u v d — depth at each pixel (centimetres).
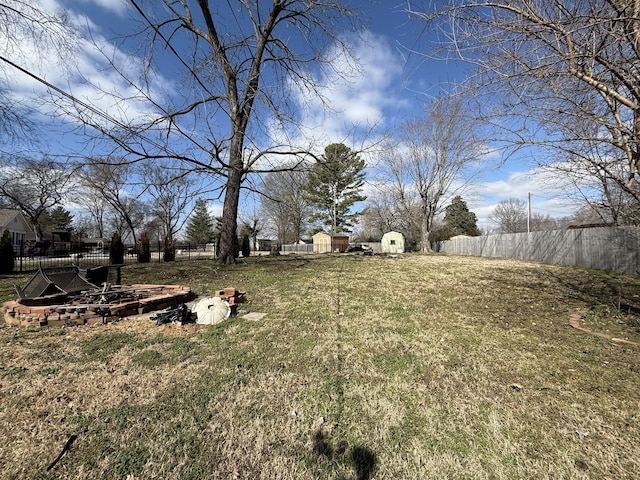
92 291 582
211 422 232
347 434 223
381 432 226
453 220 5391
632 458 203
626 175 413
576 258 1357
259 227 4566
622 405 264
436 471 191
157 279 887
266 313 551
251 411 247
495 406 262
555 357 369
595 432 229
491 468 193
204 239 4559
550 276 1084
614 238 1145
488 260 1820
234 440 213
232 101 840
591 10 282
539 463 198
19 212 3309
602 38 290
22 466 185
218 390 277
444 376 316
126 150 597
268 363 337
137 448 202
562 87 333
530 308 625
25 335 413
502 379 311
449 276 1106
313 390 282
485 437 222
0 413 237
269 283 870
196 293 712
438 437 221
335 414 247
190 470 186
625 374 323
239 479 182
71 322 460
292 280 933
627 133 319
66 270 595
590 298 718
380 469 192
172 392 272
